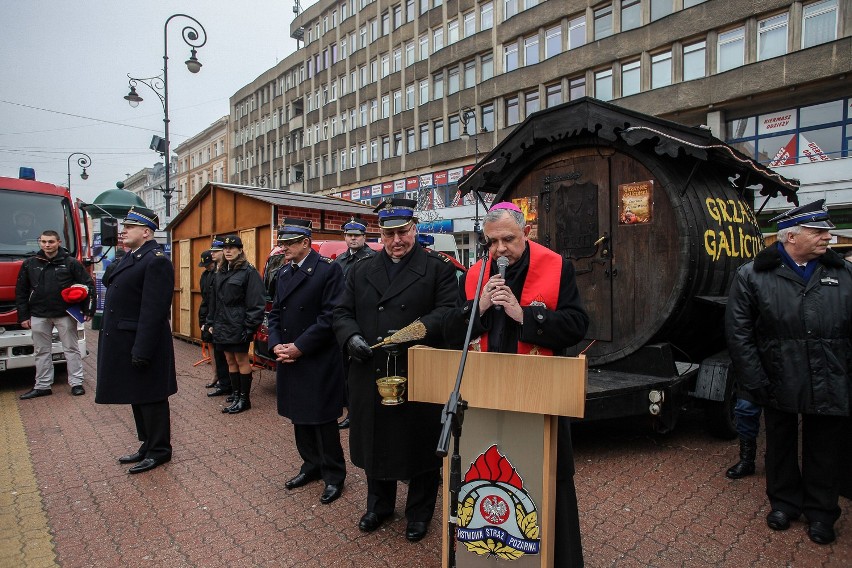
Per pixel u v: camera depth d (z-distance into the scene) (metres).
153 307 4.02
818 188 15.82
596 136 5.00
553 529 2.15
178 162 61.88
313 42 40.03
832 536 2.98
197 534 3.15
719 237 4.72
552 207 5.42
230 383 6.53
